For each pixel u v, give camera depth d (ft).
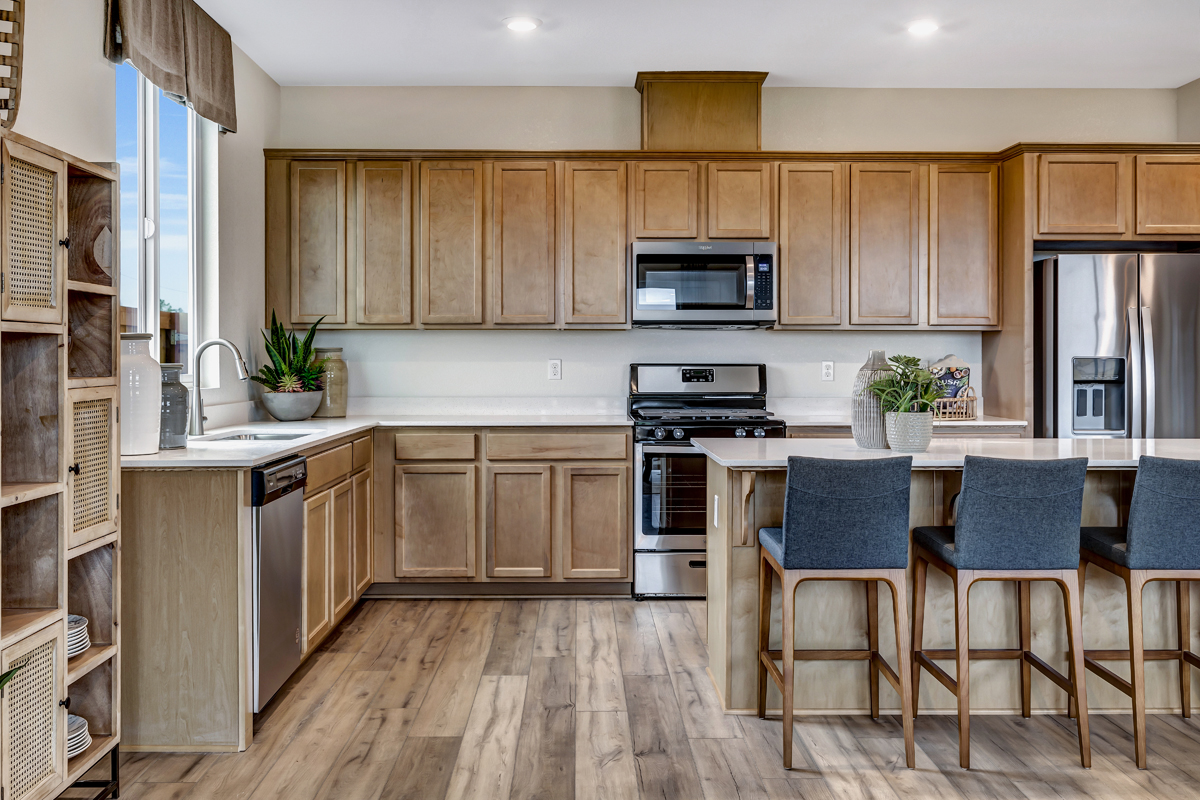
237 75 12.06
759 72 13.29
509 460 12.28
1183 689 8.09
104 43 8.34
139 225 9.43
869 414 8.40
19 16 5.98
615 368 14.24
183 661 7.42
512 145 13.96
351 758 7.24
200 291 11.27
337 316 13.01
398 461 12.23
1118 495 8.27
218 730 7.41
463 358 14.15
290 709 8.28
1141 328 12.16
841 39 11.93
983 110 14.23
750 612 8.18
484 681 9.04
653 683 9.00
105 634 6.59
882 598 8.20
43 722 5.71
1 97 5.94
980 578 7.08
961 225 13.35
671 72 13.26
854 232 13.23
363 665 9.53
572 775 6.94
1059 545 7.02
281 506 8.23
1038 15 11.08
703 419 12.65
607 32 11.65
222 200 11.51
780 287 13.25
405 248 12.96
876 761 7.20
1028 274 12.73
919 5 10.78
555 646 10.23
